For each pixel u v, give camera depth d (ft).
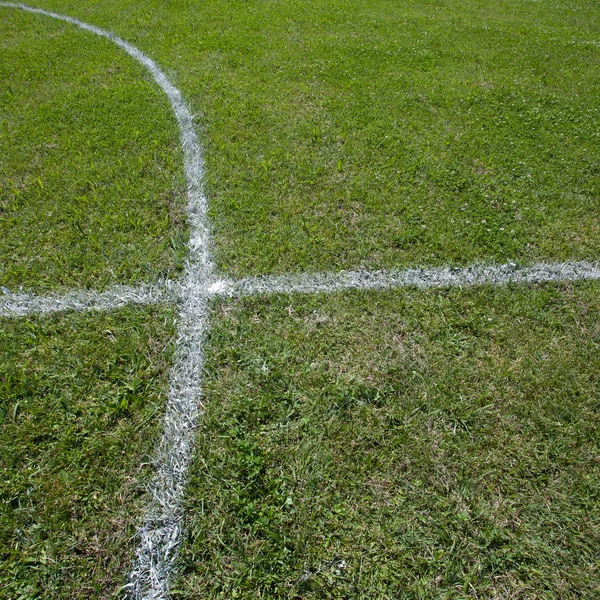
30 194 13.80
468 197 13.91
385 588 6.88
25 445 8.30
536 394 9.10
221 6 30.22
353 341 9.98
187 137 16.43
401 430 8.59
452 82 21.25
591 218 13.38
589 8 34.27
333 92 19.85
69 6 30.83
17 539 7.27
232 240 12.26
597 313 10.66
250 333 10.09
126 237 12.30
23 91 19.99
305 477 7.97
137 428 8.59
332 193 13.88
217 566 7.06
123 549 7.23
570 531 7.42
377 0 32.78
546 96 20.31
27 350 9.82
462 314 10.66
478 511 7.59
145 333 10.05
